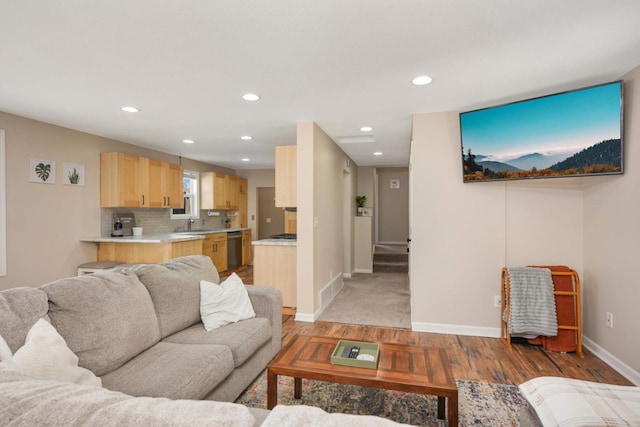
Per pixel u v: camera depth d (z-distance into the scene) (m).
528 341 3.10
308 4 1.65
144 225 5.42
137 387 1.56
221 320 2.42
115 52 2.16
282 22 1.82
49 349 1.32
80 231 4.29
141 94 2.93
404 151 5.61
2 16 1.74
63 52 2.16
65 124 3.95
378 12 1.72
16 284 3.57
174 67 2.38
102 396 0.81
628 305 2.50
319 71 2.46
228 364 1.96
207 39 2.00
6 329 1.42
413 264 3.57
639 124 2.37
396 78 2.58
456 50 2.14
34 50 2.13
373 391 2.33
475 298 3.40
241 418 0.78
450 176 3.43
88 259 4.41
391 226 9.00
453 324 3.45
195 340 2.15
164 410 0.77
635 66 2.38
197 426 0.73
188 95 2.96
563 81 2.65
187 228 6.52
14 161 3.55
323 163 4.31
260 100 3.09
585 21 1.81
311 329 3.61
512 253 3.31
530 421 1.54
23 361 1.21
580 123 2.56
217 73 2.49
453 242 3.44
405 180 8.92
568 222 3.18
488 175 3.10
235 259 7.00
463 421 1.99
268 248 4.42
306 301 3.86
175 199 5.62
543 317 2.97
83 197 4.33
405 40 2.01
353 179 6.79
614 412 1.33
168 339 2.17
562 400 1.42
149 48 2.11
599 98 2.46
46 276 3.87
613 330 2.68
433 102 3.15
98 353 1.66
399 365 1.89
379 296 4.95
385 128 4.13
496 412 2.07
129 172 4.68
